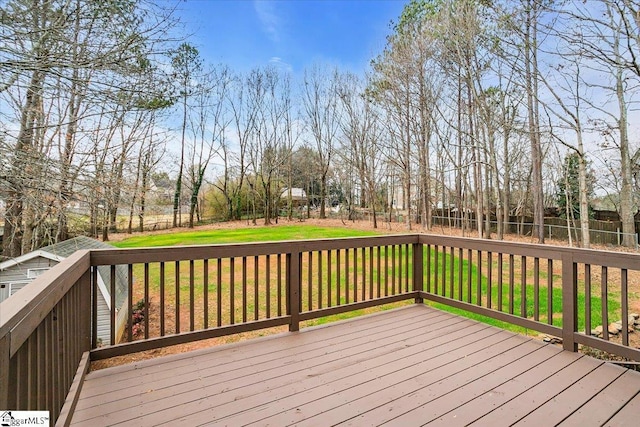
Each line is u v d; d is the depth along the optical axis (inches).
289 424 70.0
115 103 203.9
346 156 916.6
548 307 113.5
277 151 1037.8
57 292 59.2
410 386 85.3
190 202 940.6
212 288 313.6
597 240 551.5
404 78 591.8
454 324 131.2
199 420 71.4
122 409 75.2
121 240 638.5
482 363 98.0
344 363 98.3
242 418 72.1
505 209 643.5
